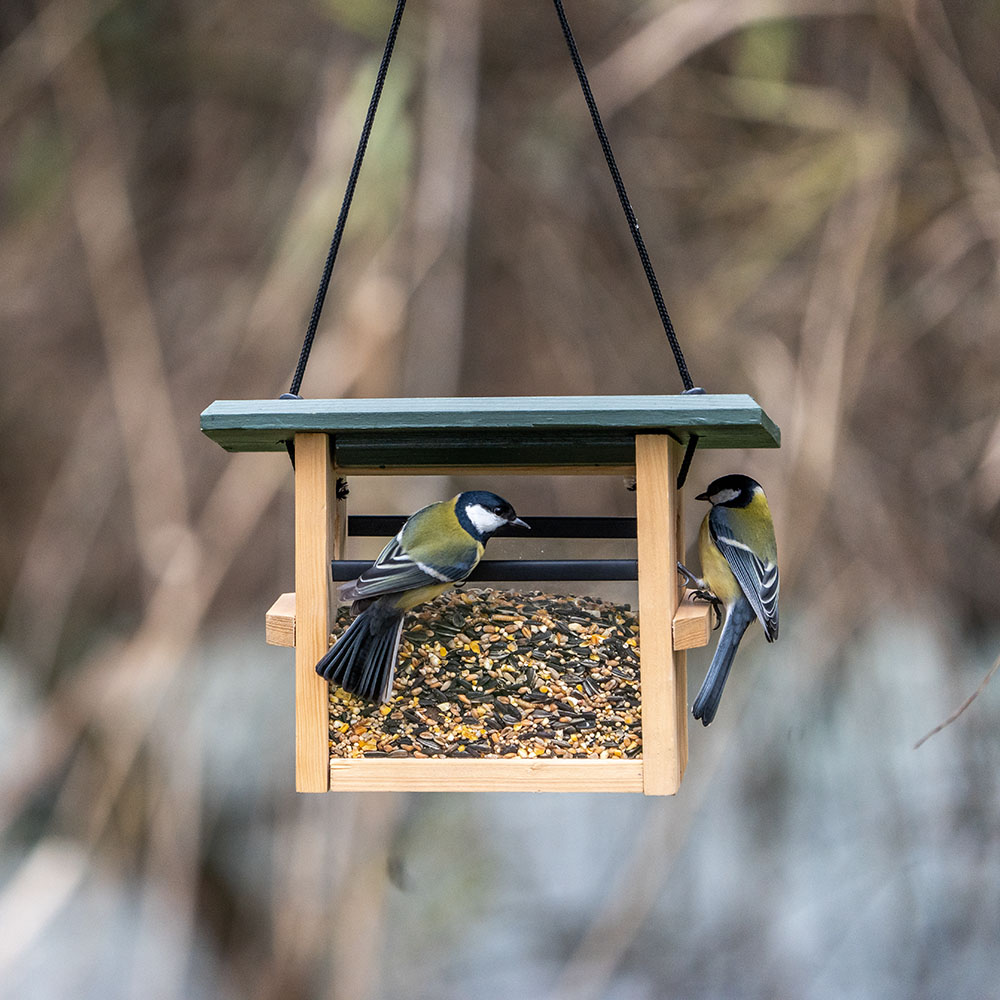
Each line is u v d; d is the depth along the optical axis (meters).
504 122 6.88
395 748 3.56
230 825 6.69
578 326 6.77
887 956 6.14
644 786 3.50
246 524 6.27
